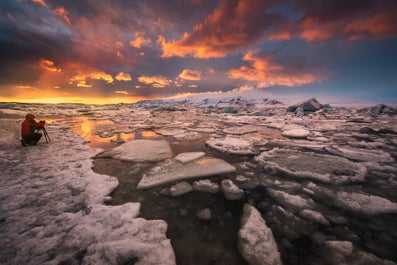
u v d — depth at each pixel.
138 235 1.73
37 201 2.25
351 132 7.75
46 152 4.32
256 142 5.83
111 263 1.42
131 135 7.05
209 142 5.66
